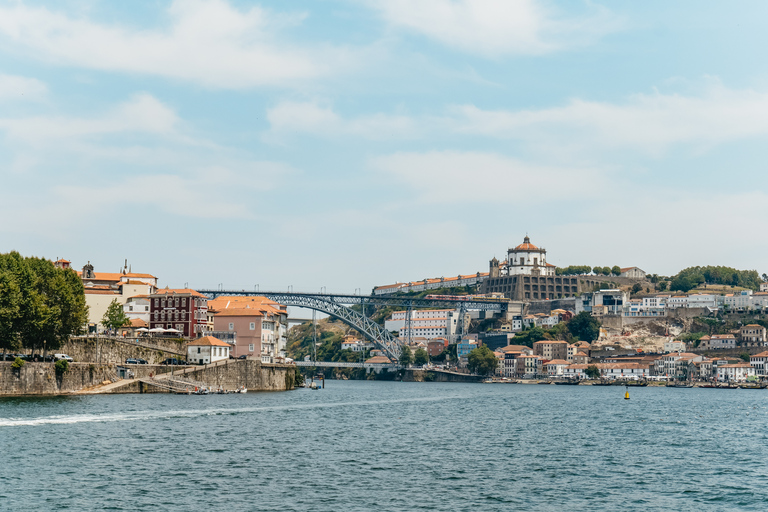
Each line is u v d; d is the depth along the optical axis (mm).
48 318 153500
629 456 100375
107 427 108188
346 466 87625
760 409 199500
